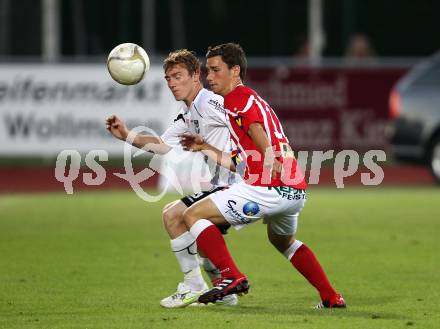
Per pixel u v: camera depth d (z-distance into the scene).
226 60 25.11
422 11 101.94
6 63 62.09
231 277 24.41
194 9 102.00
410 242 38.09
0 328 23.39
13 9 81.19
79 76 61.38
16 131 62.16
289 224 25.59
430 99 56.97
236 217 24.81
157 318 24.48
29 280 30.23
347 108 65.19
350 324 23.64
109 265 33.00
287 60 69.56
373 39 102.75
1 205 49.62
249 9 102.00
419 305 26.42
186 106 26.75
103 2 100.38
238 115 24.56
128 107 60.81
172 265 33.06
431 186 59.16
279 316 24.72
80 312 25.38
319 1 77.69
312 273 26.03
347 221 43.75
